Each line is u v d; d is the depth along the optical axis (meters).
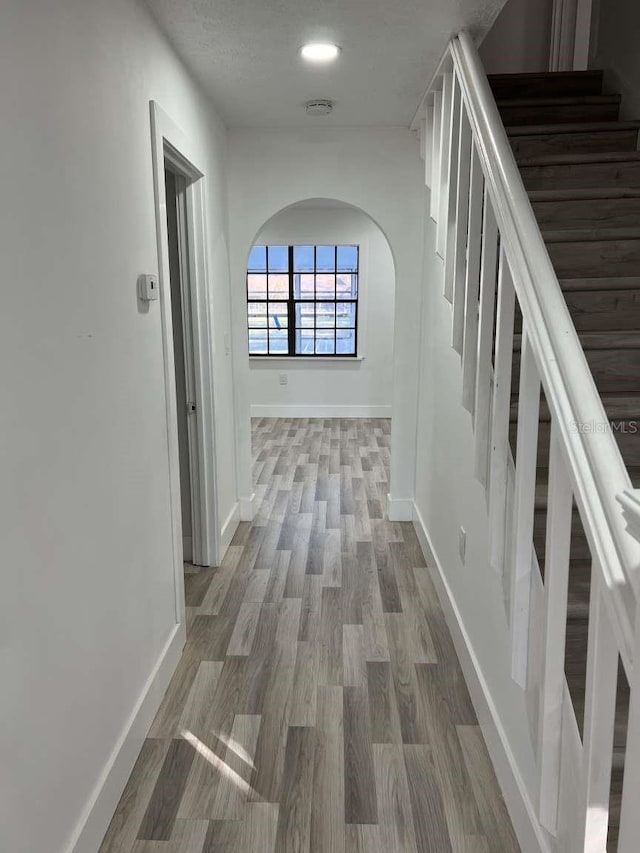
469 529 2.32
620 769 1.35
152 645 2.11
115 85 1.71
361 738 2.04
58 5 1.33
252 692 2.27
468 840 1.64
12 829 1.15
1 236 1.10
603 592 0.92
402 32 2.28
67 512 1.39
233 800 1.77
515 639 1.52
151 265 2.07
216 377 3.27
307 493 4.64
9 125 1.13
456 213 2.26
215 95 2.99
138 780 1.84
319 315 7.55
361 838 1.65
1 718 1.11
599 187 2.64
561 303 1.26
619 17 3.21
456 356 2.56
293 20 2.15
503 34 4.18
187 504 3.42
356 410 7.64
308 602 2.96
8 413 1.12
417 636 2.67
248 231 3.69
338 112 3.27
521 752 1.63
